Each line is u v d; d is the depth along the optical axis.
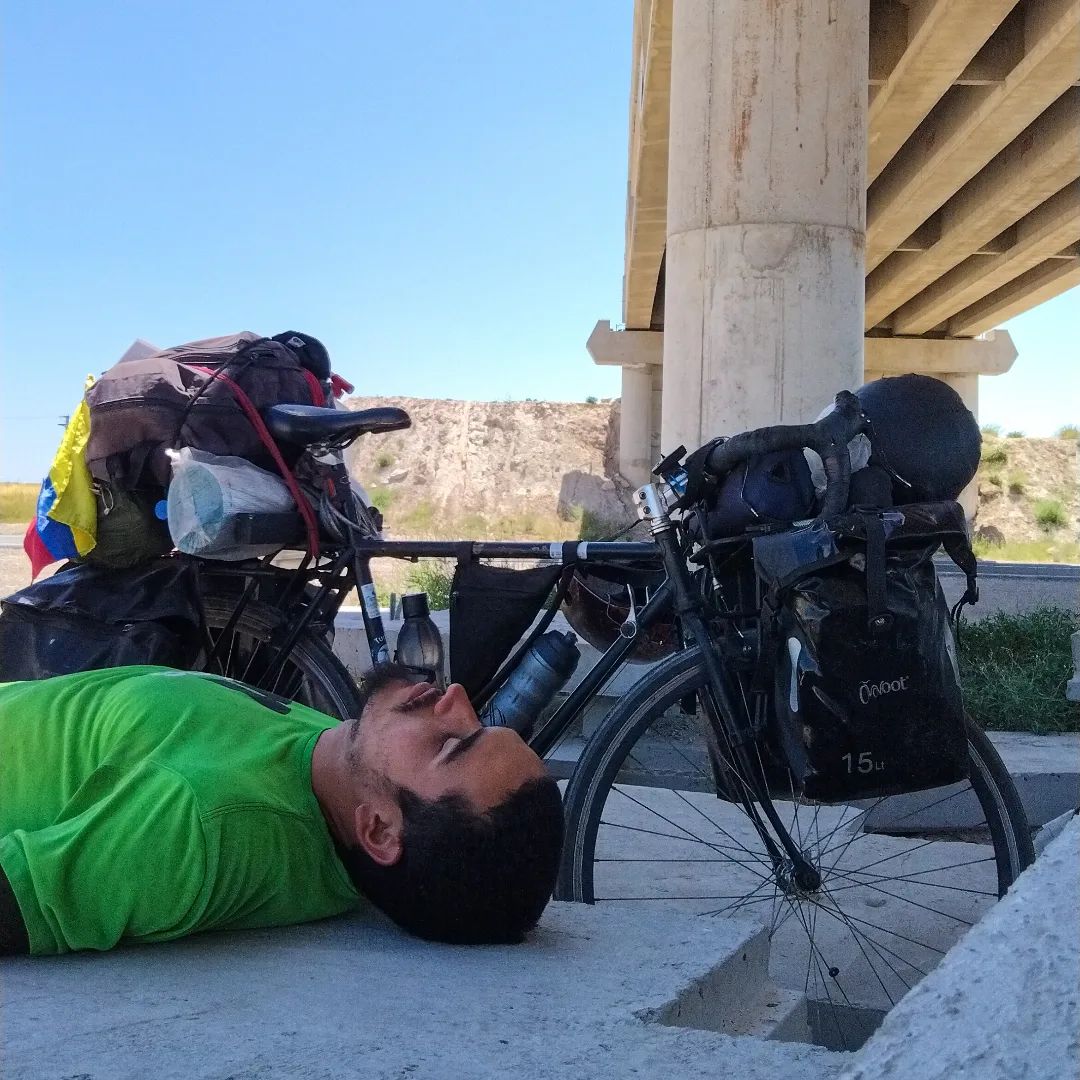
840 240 6.82
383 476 54.59
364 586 3.46
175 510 3.27
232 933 2.08
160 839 1.86
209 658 3.68
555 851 2.01
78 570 3.51
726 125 6.84
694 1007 1.90
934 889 3.64
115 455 3.35
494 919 2.00
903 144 20.62
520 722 3.14
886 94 16.52
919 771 2.63
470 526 49.88
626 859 3.62
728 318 6.79
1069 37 14.36
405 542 3.42
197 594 3.49
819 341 6.75
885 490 2.72
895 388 2.88
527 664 3.16
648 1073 1.47
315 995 1.74
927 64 15.34
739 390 6.76
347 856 2.07
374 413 3.32
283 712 2.32
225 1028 1.58
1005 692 5.91
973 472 2.87
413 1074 1.44
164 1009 1.66
